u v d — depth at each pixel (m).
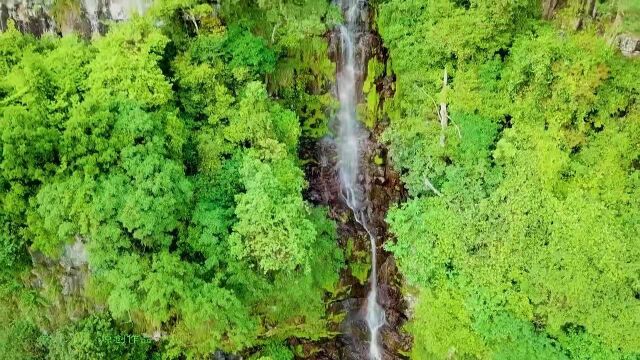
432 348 22.33
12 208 18.91
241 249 19.95
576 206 19.81
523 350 20.44
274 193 20.16
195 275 20.62
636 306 18.91
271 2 22.23
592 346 19.83
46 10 21.36
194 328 21.83
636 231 19.47
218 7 22.19
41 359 21.36
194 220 20.30
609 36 20.62
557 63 20.05
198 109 21.77
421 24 22.52
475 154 22.19
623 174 20.59
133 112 18.83
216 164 21.23
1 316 22.11
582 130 20.78
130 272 19.17
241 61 21.69
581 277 19.02
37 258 21.30
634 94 20.19
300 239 20.41
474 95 21.88
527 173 20.75
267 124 21.05
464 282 21.69
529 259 20.06
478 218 21.11
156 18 20.58
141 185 18.45
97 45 20.27
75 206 18.31
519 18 21.22
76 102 19.06
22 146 17.83
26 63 19.30
